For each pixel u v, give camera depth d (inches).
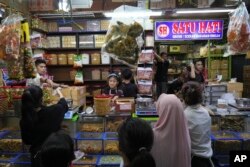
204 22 211.5
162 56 247.1
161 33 214.4
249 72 248.2
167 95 71.1
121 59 139.3
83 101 145.2
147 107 114.3
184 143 67.4
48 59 252.5
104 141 107.7
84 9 234.1
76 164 99.3
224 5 189.3
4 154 106.9
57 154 47.3
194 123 82.8
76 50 259.4
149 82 188.5
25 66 117.0
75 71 256.4
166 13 195.8
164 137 66.4
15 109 111.0
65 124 109.0
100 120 113.7
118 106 112.7
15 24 109.7
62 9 226.8
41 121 88.0
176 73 286.4
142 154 44.2
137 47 140.3
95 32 254.4
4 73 129.0
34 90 88.6
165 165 65.9
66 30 253.9
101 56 253.6
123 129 48.1
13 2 188.2
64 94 128.0
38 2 222.1
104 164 99.1
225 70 261.0
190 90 84.9
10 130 113.0
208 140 85.6
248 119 116.2
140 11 154.2
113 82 153.2
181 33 213.6
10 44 107.3
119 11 146.1
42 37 240.5
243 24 140.6
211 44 267.4
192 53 300.4
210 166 85.5
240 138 107.3
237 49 144.5
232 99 137.2
